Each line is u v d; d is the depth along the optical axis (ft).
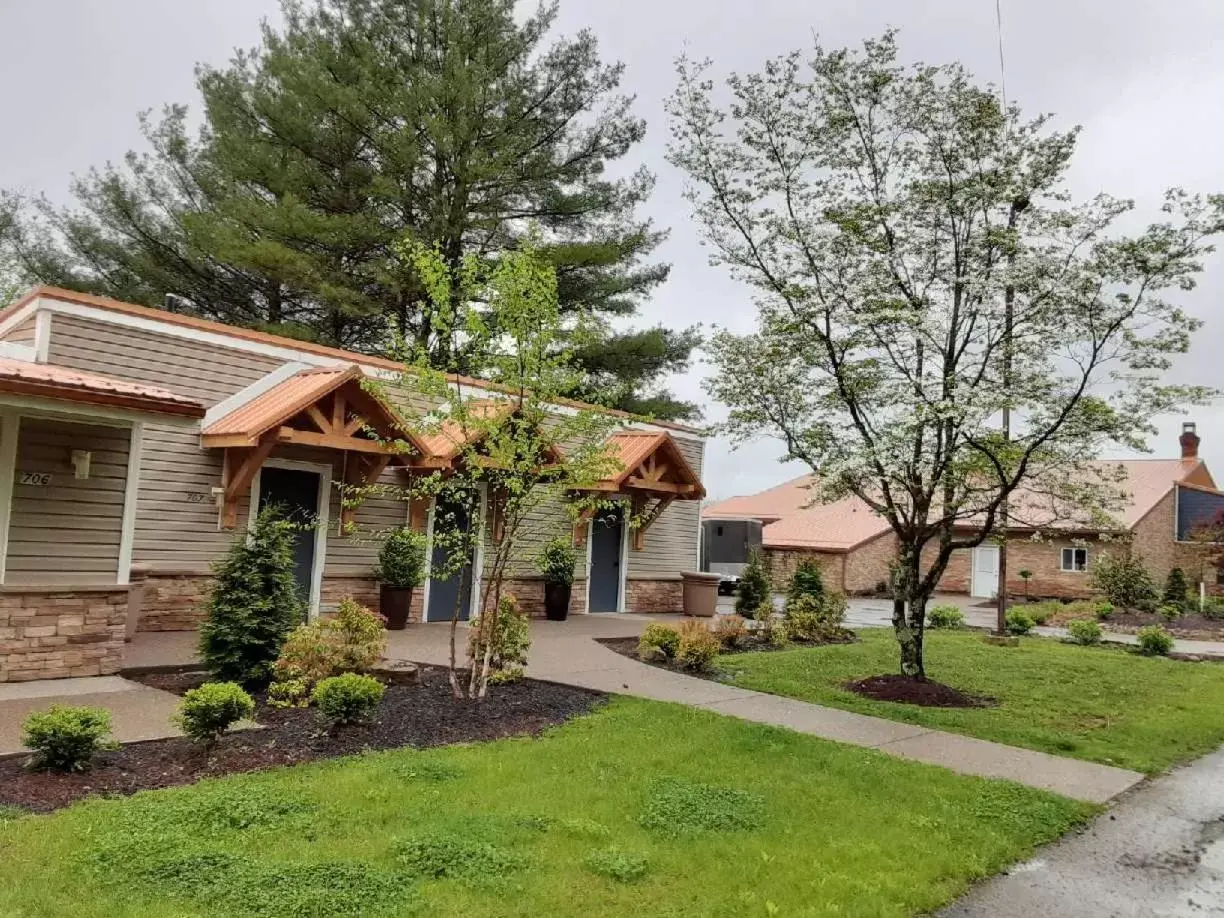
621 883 13.34
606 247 64.03
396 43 64.59
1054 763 22.75
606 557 53.16
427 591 43.06
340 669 25.03
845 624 60.44
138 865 12.65
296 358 38.17
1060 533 38.19
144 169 65.46
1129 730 27.25
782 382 32.17
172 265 65.16
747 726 23.65
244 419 33.71
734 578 84.69
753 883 13.65
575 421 25.68
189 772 17.29
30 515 26.94
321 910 11.74
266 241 58.18
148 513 33.12
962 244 31.94
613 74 66.74
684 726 23.22
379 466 37.65
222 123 63.98
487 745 20.57
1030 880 15.11
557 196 65.67
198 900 11.80
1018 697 32.07
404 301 62.59
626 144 67.41
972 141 31.71
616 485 47.06
